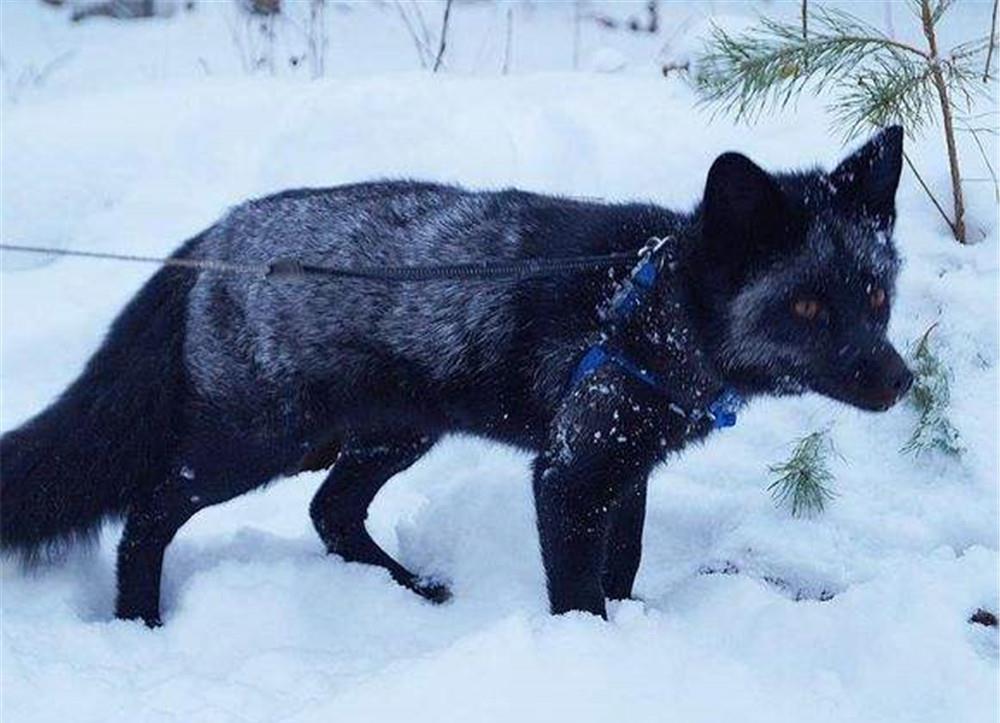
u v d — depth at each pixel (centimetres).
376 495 549
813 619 425
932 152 660
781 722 379
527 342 435
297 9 1052
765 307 399
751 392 422
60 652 430
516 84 802
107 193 744
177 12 1067
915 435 534
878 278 399
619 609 441
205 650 438
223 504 554
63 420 476
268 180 733
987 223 621
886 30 830
